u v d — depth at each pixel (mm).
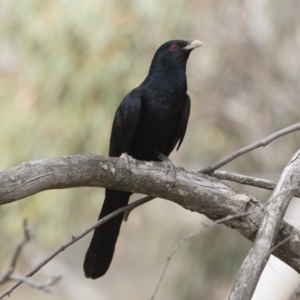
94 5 13617
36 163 6137
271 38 16156
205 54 15727
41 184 6125
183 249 15789
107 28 13508
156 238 16203
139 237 16891
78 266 21922
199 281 15602
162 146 9094
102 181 6684
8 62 15078
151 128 8797
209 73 15859
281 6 15078
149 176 6934
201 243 15602
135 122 8539
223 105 15477
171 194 7082
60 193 14391
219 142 15258
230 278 15391
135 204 7168
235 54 15969
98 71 13406
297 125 7246
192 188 7078
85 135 13852
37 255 17953
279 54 16234
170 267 16219
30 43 13875
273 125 15734
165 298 20031
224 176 7633
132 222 15992
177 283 15812
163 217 16141
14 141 14062
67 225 14625
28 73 14047
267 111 15883
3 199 5922
